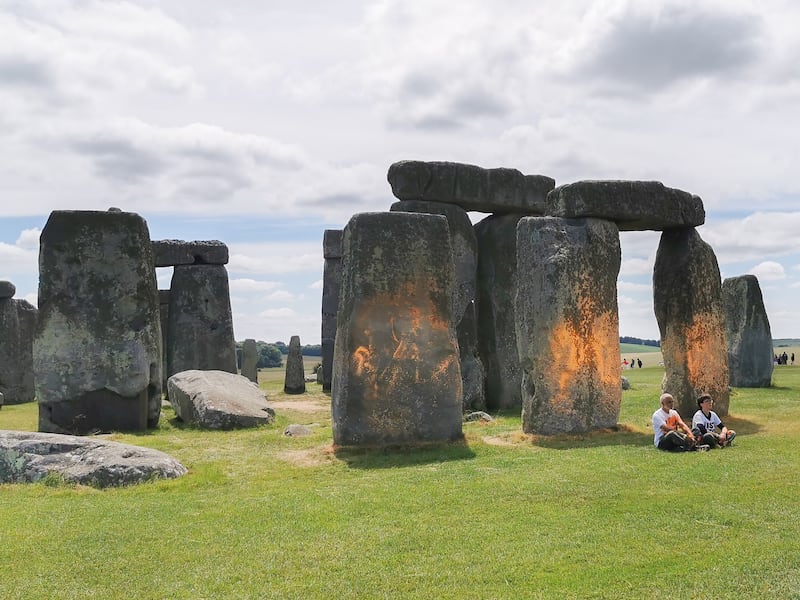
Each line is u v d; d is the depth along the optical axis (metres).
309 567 5.95
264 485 9.16
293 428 13.66
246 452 11.73
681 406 13.38
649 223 13.12
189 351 24.22
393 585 5.55
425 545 6.38
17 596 5.48
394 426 11.22
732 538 6.37
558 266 11.95
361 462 10.34
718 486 8.03
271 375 53.12
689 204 13.24
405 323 11.39
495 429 13.26
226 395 15.92
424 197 17.28
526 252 12.20
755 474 8.55
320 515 7.40
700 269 13.49
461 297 17.48
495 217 18.53
